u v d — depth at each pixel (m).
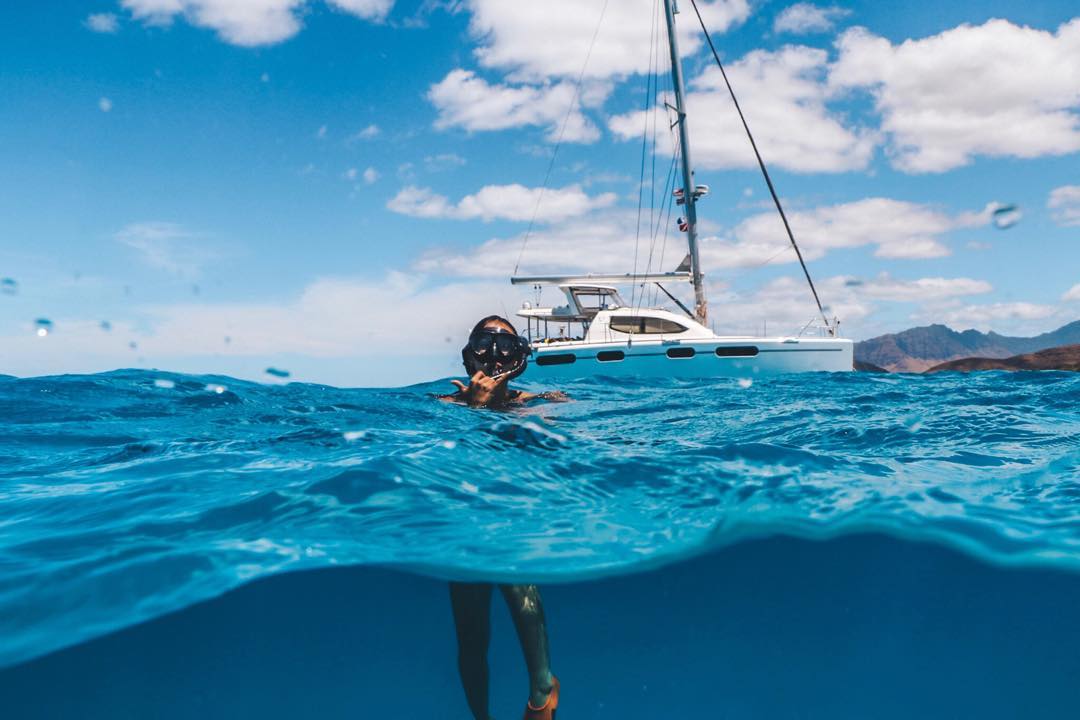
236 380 7.89
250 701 2.49
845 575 2.85
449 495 2.74
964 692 3.01
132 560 2.20
